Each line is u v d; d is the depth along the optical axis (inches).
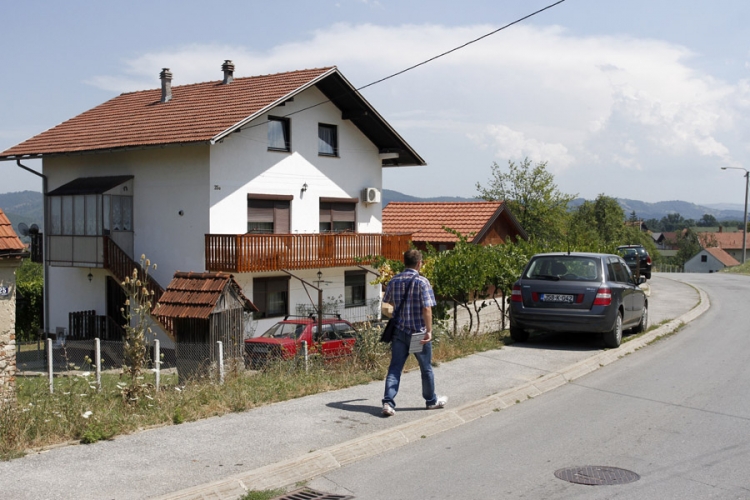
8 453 242.4
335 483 232.7
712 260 4463.6
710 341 569.6
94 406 299.6
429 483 232.2
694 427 304.5
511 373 408.2
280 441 266.5
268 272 909.2
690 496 220.1
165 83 1045.8
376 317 1058.1
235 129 840.3
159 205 902.4
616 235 2984.7
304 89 956.0
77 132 1011.9
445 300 584.1
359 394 350.3
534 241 690.2
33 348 938.1
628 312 545.3
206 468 234.2
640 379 414.3
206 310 462.9
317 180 1000.9
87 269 971.9
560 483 232.1
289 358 449.4
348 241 987.3
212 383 375.6
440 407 320.5
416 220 1348.4
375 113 1023.6
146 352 383.9
